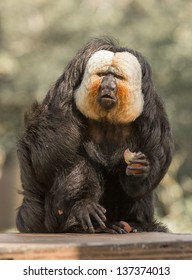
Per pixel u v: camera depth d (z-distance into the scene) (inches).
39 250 240.8
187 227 1106.1
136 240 260.4
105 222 386.9
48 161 390.9
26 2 1390.3
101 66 385.1
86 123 403.5
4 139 1350.9
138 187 392.5
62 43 1315.2
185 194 1293.1
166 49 1224.8
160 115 412.5
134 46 1214.3
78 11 1352.1
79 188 385.1
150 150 402.6
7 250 239.1
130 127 408.2
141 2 1323.8
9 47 1398.9
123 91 385.1
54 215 403.2
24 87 1273.4
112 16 1294.3
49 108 405.7
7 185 1592.0
